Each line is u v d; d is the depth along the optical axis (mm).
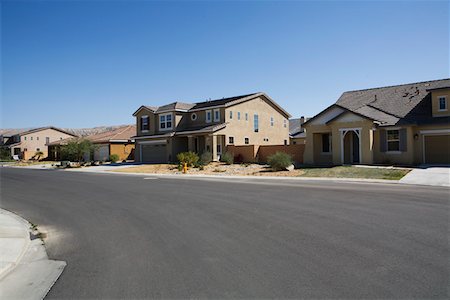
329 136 27625
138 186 17688
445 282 4801
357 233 7359
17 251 7113
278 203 11242
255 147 32094
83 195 14961
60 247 7355
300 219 8836
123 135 48812
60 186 18766
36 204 13234
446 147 23516
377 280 4914
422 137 23969
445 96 23750
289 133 48031
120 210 11102
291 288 4742
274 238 7207
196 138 37125
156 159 39094
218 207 10914
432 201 10875
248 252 6363
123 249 6918
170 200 12672
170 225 8719
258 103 38812
